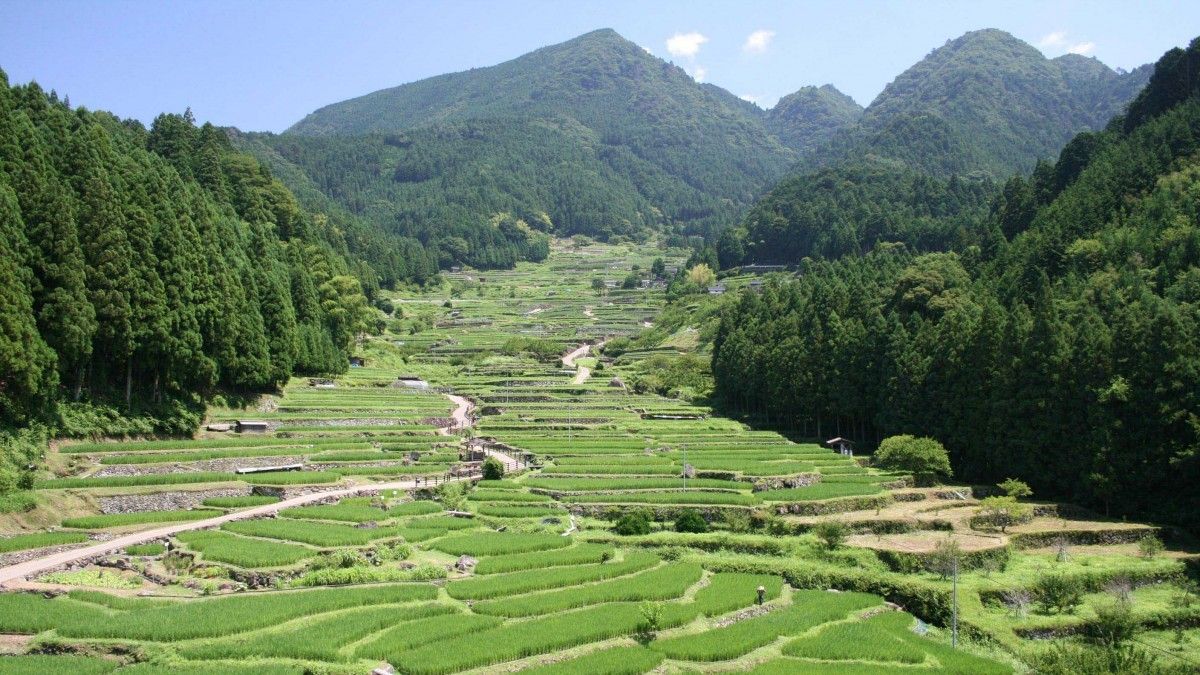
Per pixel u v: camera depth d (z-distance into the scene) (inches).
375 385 6830.7
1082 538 3371.1
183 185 5236.2
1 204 3422.7
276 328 5521.7
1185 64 7007.9
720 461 4495.6
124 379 4197.8
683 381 7509.8
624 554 3132.4
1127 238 5093.5
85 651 2026.3
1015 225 7273.6
